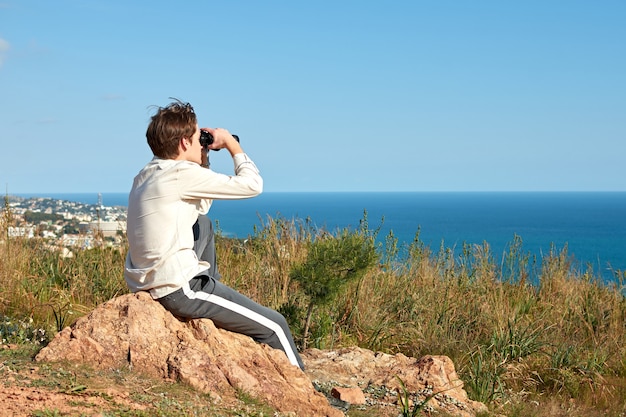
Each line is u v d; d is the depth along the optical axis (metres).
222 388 3.92
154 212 4.04
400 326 7.81
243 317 4.34
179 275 4.09
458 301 8.55
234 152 4.44
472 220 111.62
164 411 3.43
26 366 3.78
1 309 6.36
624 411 6.27
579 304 9.17
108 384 3.67
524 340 7.47
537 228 87.69
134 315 4.05
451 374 5.46
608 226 95.81
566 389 6.74
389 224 82.69
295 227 9.02
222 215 118.81
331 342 6.92
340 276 6.53
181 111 4.16
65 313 6.50
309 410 4.04
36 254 8.40
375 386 5.19
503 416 5.37
